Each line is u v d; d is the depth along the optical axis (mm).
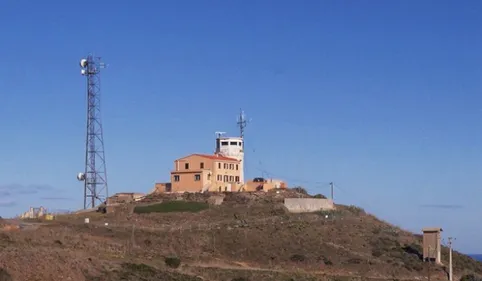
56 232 115688
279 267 117688
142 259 103500
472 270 135625
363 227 147875
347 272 119625
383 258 129875
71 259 88375
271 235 133250
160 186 174375
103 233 124812
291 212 153625
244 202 157375
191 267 105938
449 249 133000
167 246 120250
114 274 89000
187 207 152625
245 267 114750
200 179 168125
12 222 129875
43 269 82500
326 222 146625
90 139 168500
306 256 123688
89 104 168875
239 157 182750
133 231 125250
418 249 137875
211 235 129875
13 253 84375
